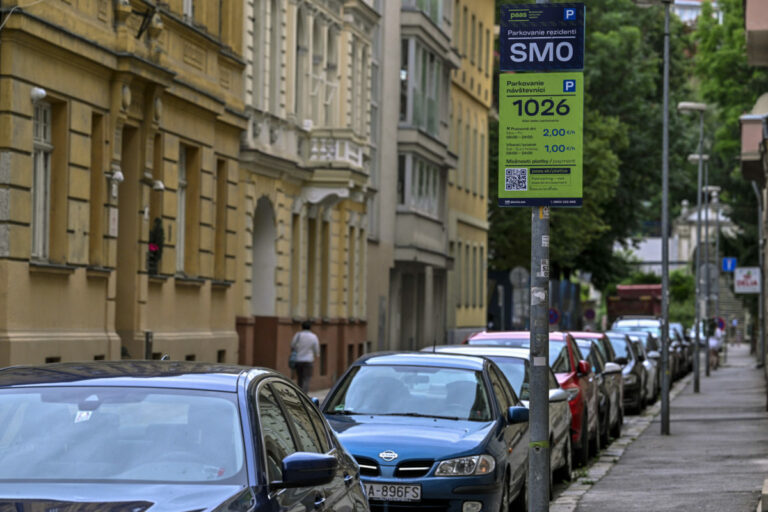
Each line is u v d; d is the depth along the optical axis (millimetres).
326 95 96500
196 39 68750
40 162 52594
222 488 16094
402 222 118500
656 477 44594
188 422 17250
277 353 84875
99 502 15352
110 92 57844
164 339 65062
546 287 27438
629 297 189750
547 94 27031
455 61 134625
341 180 90625
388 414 31922
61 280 53156
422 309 132375
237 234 78750
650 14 181750
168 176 65750
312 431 19938
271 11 84250
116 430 17078
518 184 27219
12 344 48094
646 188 181500
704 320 141000
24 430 17109
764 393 102750
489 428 31078
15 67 48688
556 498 39125
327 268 98000
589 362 56438
